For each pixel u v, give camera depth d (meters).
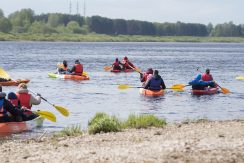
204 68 117.19
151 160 21.92
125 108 49.56
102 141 28.72
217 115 45.31
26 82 71.69
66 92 63.06
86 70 103.62
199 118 42.47
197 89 62.09
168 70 107.56
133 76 89.88
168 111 47.56
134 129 33.41
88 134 32.06
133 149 24.70
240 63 143.12
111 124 32.84
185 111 47.59
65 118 42.22
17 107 36.94
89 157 23.39
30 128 36.78
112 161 22.20
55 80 78.94
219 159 21.92
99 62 135.00
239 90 68.19
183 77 89.00
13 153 25.81
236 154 22.69
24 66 111.06
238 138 27.58
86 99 56.44
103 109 48.62
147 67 117.25
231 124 34.81
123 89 66.88
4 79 69.06
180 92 63.00
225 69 114.88
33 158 24.03
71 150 26.00
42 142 29.47
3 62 124.69
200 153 22.84
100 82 77.12
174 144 25.16
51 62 128.75
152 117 36.00
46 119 40.81
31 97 38.44
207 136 29.03
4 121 35.69
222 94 62.00
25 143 29.33
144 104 52.44
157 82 60.50
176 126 34.47
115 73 96.50
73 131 33.38
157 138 29.08
